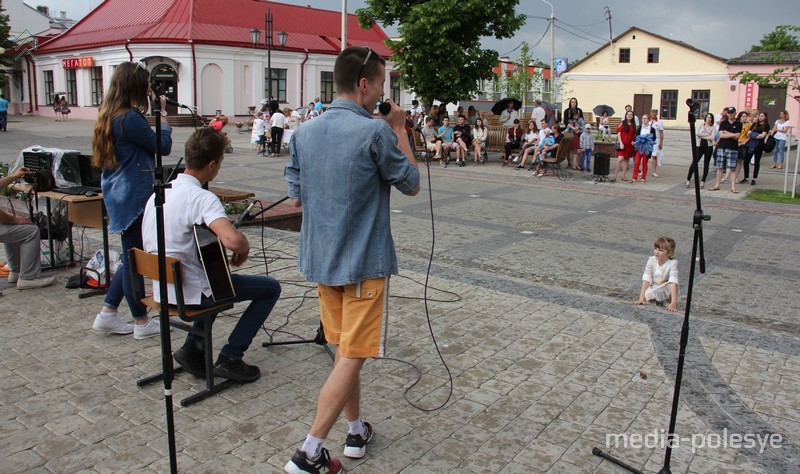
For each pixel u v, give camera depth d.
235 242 3.72
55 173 5.98
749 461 3.41
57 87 38.78
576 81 49.25
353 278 2.95
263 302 4.13
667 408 3.97
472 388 4.18
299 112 23.62
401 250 8.09
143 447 3.38
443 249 8.22
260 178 14.20
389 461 3.32
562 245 8.64
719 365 4.61
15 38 48.75
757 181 16.59
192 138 3.91
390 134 2.98
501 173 16.95
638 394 4.14
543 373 4.42
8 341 4.71
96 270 5.86
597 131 27.02
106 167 4.59
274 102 20.03
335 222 2.97
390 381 4.25
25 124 32.41
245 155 19.39
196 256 3.85
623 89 48.06
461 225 9.81
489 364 4.55
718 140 14.45
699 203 3.06
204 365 4.16
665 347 4.92
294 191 3.19
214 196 3.86
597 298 6.15
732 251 8.63
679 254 8.38
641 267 7.58
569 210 11.50
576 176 16.50
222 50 32.88
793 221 11.08
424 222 9.95
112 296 4.75
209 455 3.32
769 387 4.28
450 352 4.75
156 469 3.18
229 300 3.91
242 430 3.58
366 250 2.98
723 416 3.88
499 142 19.92
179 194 3.82
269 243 7.84
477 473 3.23
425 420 3.75
